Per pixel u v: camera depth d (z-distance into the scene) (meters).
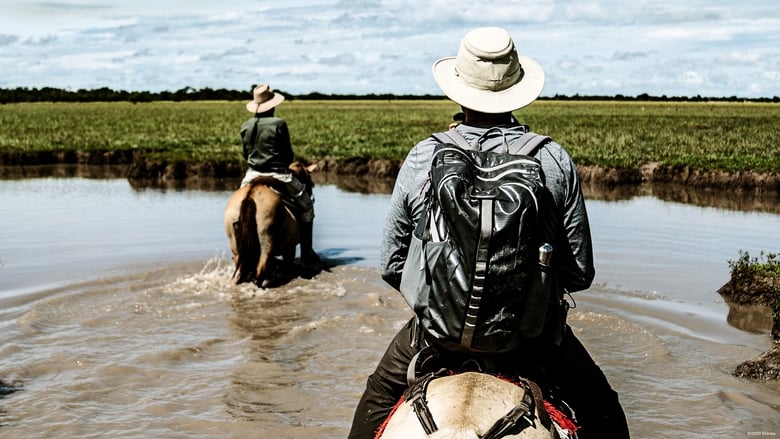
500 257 2.73
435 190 2.88
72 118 58.38
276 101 11.00
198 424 6.12
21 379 6.94
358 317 8.87
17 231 14.39
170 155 26.95
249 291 10.09
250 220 10.12
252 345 8.01
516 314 2.83
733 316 9.14
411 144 32.00
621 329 8.48
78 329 8.41
